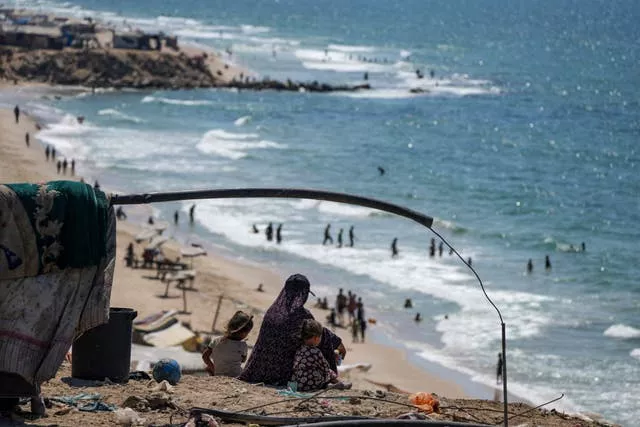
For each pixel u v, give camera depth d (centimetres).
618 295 9550
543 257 11194
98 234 1552
